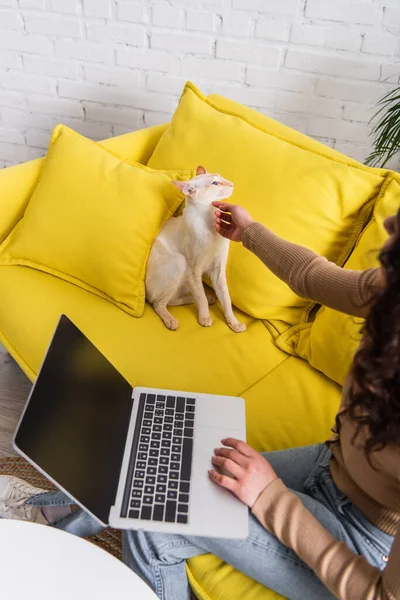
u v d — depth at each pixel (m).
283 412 1.23
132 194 1.41
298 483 1.02
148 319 1.42
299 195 1.34
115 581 0.85
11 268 1.52
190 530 0.89
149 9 1.84
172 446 1.04
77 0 1.87
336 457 0.93
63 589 0.83
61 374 0.98
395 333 0.65
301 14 1.75
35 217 1.48
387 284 0.66
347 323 1.22
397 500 0.79
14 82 2.12
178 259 1.39
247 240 1.14
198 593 0.97
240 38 1.85
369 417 0.73
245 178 1.39
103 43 1.96
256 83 1.94
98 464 0.94
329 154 1.42
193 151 1.49
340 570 0.77
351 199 1.33
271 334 1.42
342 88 1.87
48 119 2.21
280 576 0.88
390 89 1.83
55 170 1.49
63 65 2.04
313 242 1.34
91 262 1.42
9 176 1.56
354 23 1.73
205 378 1.28
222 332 1.40
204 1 1.79
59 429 0.90
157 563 0.95
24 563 0.85
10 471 1.47
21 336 1.38
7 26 1.97
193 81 1.99
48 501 1.16
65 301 1.43
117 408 1.07
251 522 0.90
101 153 1.49
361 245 1.28
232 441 0.94
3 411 1.60
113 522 0.90
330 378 1.30
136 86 2.05
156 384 1.26
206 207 1.31
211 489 0.96
